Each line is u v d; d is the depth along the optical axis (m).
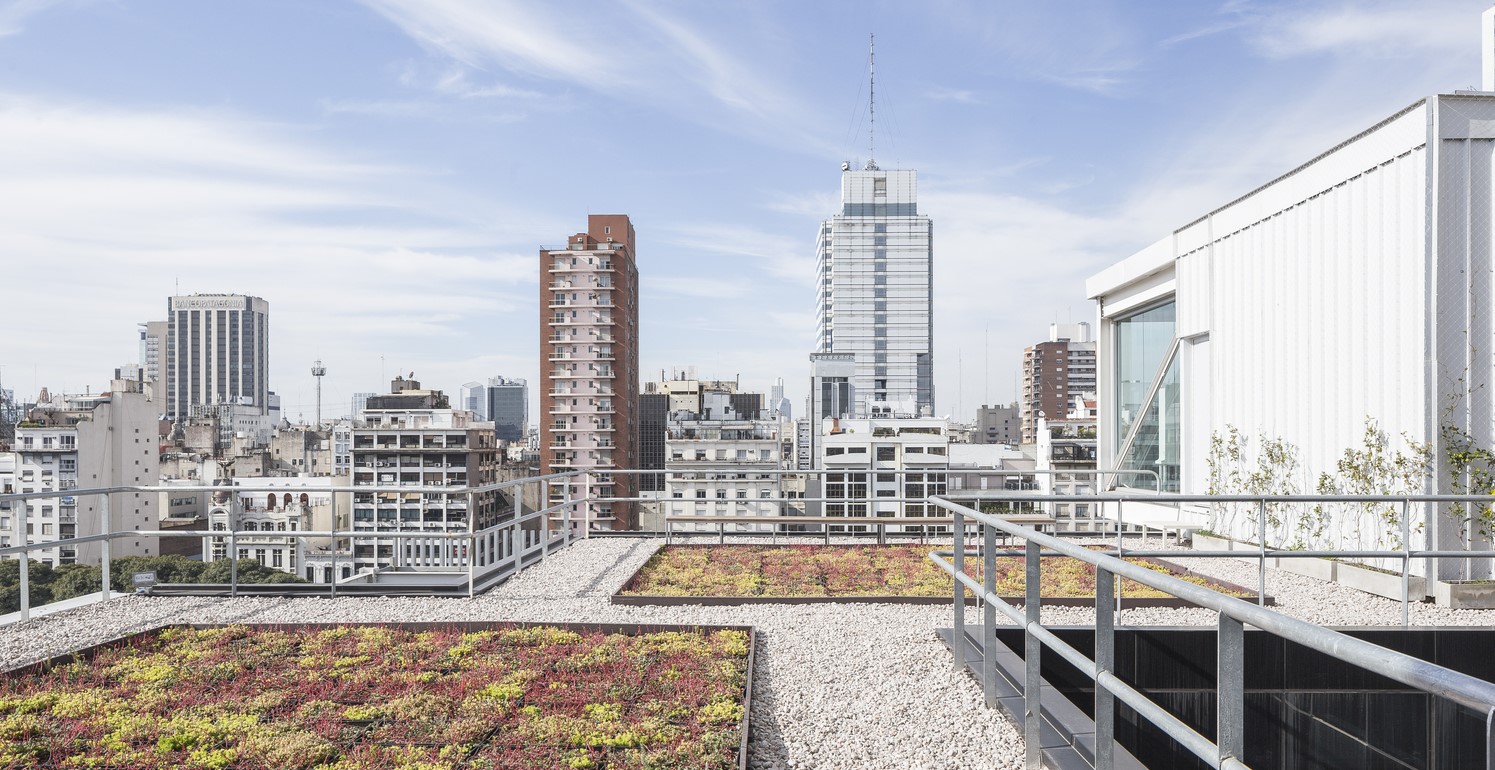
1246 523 9.43
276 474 97.69
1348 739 5.55
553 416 93.38
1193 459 10.75
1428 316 6.95
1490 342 6.91
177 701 4.52
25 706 4.44
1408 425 7.15
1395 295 7.28
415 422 93.62
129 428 62.09
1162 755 5.39
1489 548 6.93
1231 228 9.78
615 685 4.75
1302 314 8.53
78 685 4.87
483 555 9.20
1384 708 5.57
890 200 191.25
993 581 4.42
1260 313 9.26
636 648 5.59
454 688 4.70
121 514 60.16
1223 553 6.30
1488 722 1.25
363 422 94.25
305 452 113.44
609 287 93.06
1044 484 15.98
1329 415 8.13
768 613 6.77
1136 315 12.69
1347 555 6.01
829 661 5.38
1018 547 10.30
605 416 93.00
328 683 4.81
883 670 5.16
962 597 5.06
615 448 93.00
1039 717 3.66
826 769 3.80
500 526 8.56
